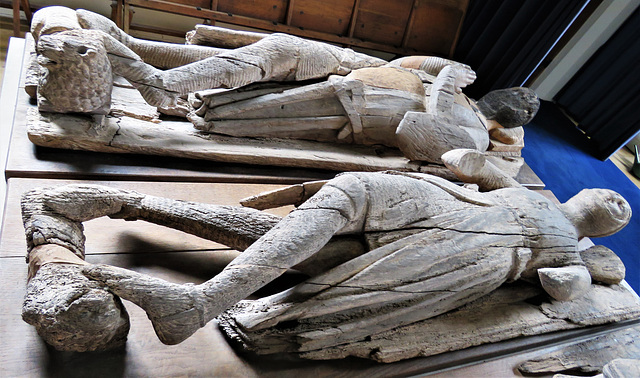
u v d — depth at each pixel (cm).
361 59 289
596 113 473
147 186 228
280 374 173
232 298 153
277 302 173
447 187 214
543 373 214
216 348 172
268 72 249
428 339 198
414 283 187
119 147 228
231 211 187
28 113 223
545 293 240
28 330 156
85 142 221
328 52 270
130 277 144
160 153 237
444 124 283
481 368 208
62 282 137
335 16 429
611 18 444
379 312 188
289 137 279
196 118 255
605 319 241
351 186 177
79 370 152
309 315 172
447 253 193
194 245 205
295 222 166
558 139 475
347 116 276
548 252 228
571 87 500
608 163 470
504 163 335
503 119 323
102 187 175
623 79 445
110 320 139
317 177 274
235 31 285
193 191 235
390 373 188
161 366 161
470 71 303
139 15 426
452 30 468
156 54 254
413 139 279
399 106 285
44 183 208
